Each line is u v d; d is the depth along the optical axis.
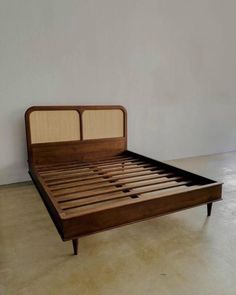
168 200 1.96
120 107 3.51
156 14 3.70
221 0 4.16
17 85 3.00
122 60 3.58
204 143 4.60
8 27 2.85
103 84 3.51
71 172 2.79
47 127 3.10
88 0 3.21
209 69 4.33
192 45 4.08
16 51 2.93
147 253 1.73
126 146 3.64
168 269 1.57
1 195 2.76
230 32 4.38
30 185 3.07
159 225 2.12
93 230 1.70
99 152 3.45
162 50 3.85
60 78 3.22
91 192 2.22
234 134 4.90
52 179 2.55
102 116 3.41
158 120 4.04
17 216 2.27
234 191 2.83
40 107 3.01
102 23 3.35
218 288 1.42
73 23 3.18
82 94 3.39
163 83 3.96
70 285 1.44
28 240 1.90
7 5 2.81
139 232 2.01
